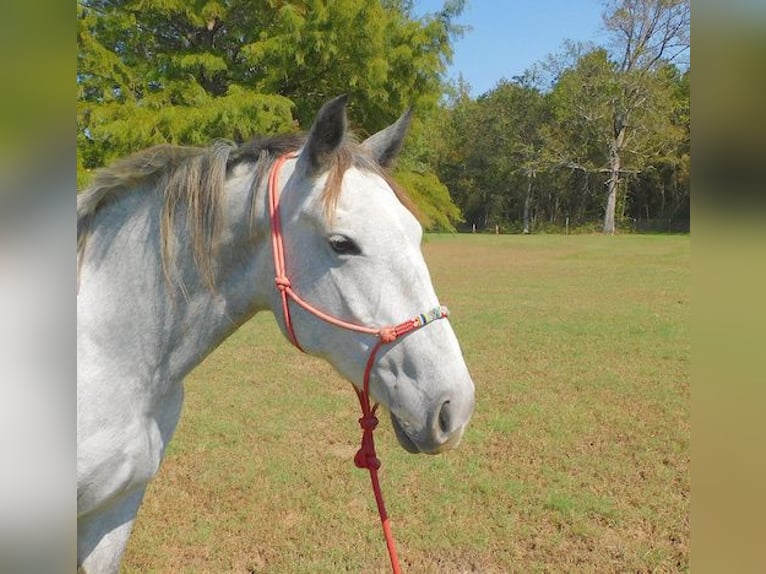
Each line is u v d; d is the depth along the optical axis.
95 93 12.83
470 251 26.25
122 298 2.02
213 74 13.66
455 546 3.52
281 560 3.37
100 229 2.11
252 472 4.44
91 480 1.94
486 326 9.88
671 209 50.34
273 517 3.83
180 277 2.03
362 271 1.87
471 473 4.45
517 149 51.12
